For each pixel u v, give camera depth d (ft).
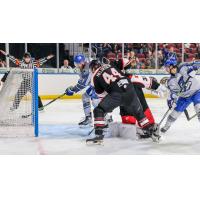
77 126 31.65
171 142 25.04
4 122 29.40
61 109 44.01
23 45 60.34
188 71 23.84
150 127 24.52
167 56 64.49
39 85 55.67
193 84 24.04
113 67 23.84
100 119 23.40
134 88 25.55
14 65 57.16
